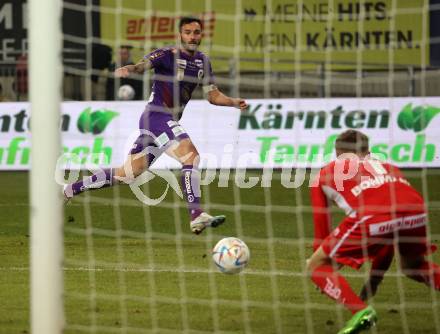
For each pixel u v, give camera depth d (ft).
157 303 62.59
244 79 166.61
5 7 177.06
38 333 45.80
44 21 45.01
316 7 169.17
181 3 168.86
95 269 74.84
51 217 45.60
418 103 146.41
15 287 67.97
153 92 82.53
